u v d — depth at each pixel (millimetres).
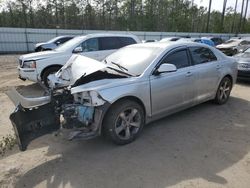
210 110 5621
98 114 3611
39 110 3500
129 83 3859
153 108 4258
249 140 4168
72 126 3709
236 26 61969
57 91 3906
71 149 3887
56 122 3648
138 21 51562
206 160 3539
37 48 16547
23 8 43156
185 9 56375
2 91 7559
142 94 4008
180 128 4629
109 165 3438
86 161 3545
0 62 15828
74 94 3742
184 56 4832
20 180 3139
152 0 53812
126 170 3316
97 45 8438
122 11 51531
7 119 5176
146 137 4254
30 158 3646
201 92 5199
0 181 3117
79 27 47062
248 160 3547
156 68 4254
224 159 3568
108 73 3994
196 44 5191
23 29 24828
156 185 3008
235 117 5215
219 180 3090
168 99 4461
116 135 3836
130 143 4047
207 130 4555
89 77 3895
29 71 7484
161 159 3570
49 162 3535
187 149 3850
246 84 8617
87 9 47438
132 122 4031
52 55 7664
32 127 3447
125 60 4652
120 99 3809
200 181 3072
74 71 4207
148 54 4531
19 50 25203
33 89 7758
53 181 3111
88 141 4125
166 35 32844
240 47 18266
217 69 5520
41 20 45062
